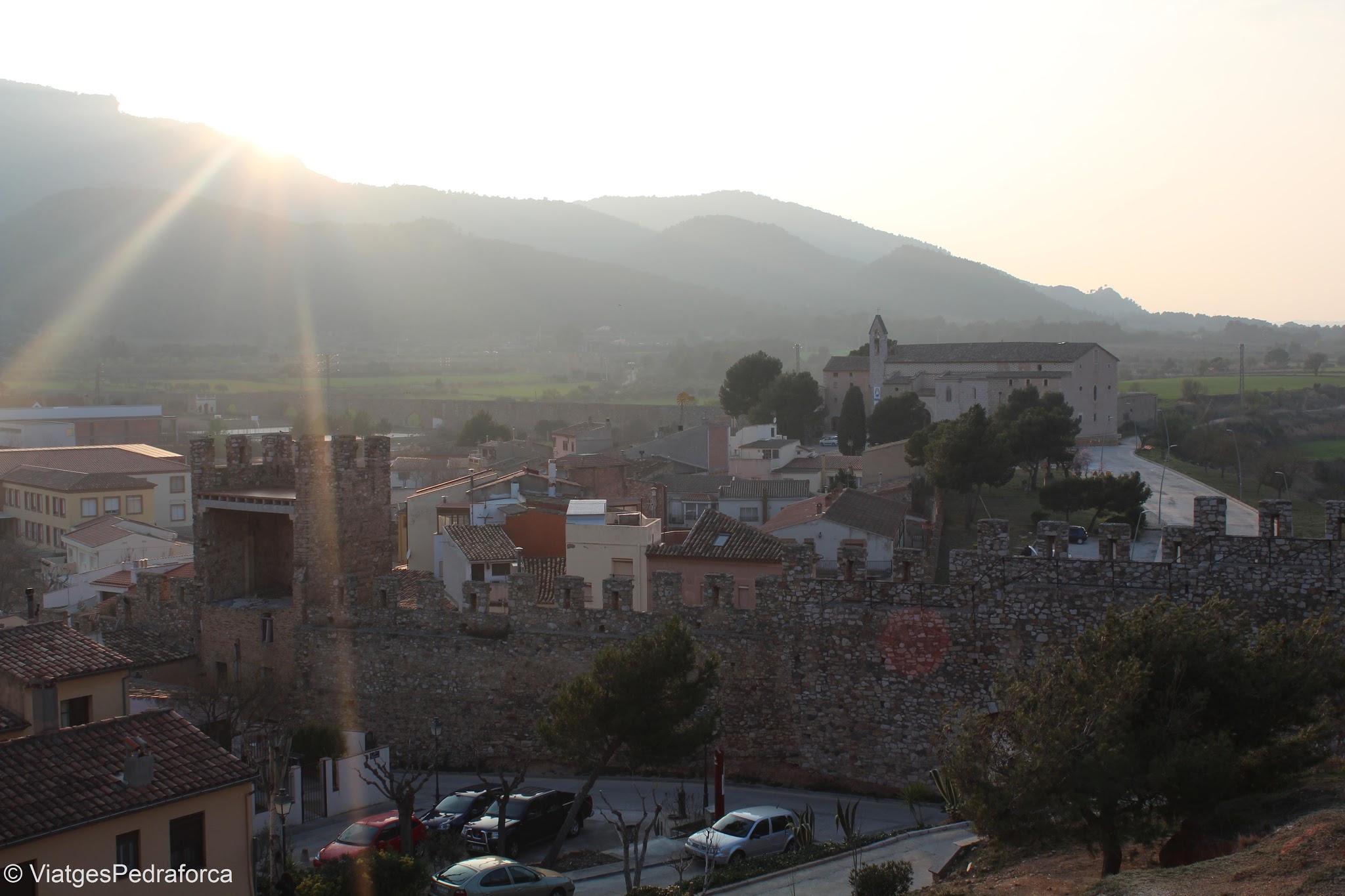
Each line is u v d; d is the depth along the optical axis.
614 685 36.38
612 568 53.44
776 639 42.66
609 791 43.41
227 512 53.91
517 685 46.28
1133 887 22.02
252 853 29.11
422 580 48.50
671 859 35.41
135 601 54.72
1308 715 27.28
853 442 149.75
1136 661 25.48
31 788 25.89
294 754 42.53
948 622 39.66
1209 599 31.58
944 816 37.50
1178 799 24.62
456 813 39.19
